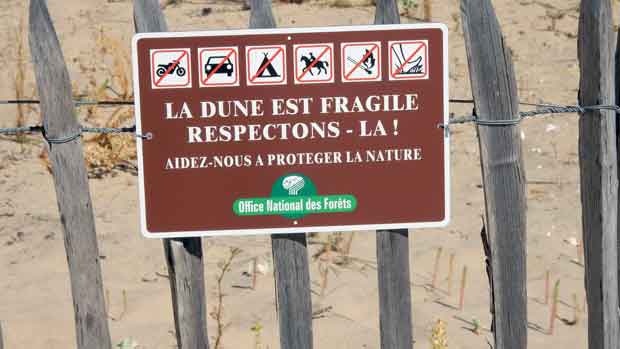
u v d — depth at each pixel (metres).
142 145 5.65
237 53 5.59
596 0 5.75
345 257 9.68
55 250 9.88
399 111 5.68
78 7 17.41
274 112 5.65
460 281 9.30
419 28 5.60
